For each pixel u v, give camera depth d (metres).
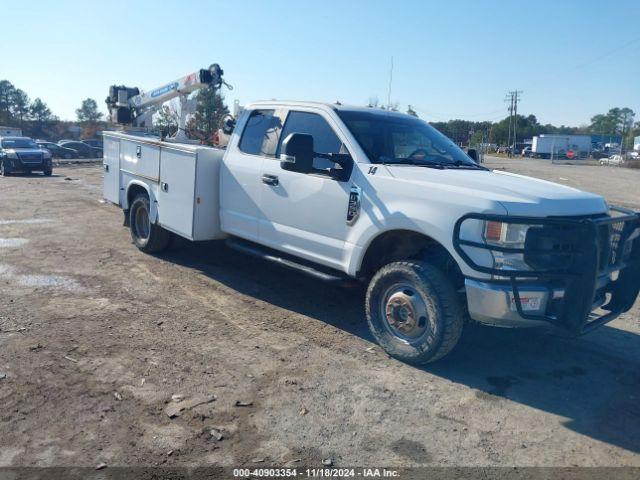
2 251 8.19
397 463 3.45
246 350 5.00
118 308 5.92
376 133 5.68
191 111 9.95
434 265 4.96
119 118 10.95
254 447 3.54
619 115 153.62
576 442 3.79
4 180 19.84
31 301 6.01
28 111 106.88
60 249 8.47
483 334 5.73
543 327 4.86
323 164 5.62
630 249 4.95
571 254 4.28
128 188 8.48
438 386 4.50
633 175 42.06
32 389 4.11
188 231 6.92
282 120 6.27
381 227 4.96
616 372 4.95
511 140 106.44
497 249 4.28
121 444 3.50
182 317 5.75
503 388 4.53
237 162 6.60
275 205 6.05
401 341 4.87
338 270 5.52
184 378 4.39
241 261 8.13
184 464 3.33
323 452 3.53
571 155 80.19
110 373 4.41
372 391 4.35
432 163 5.63
